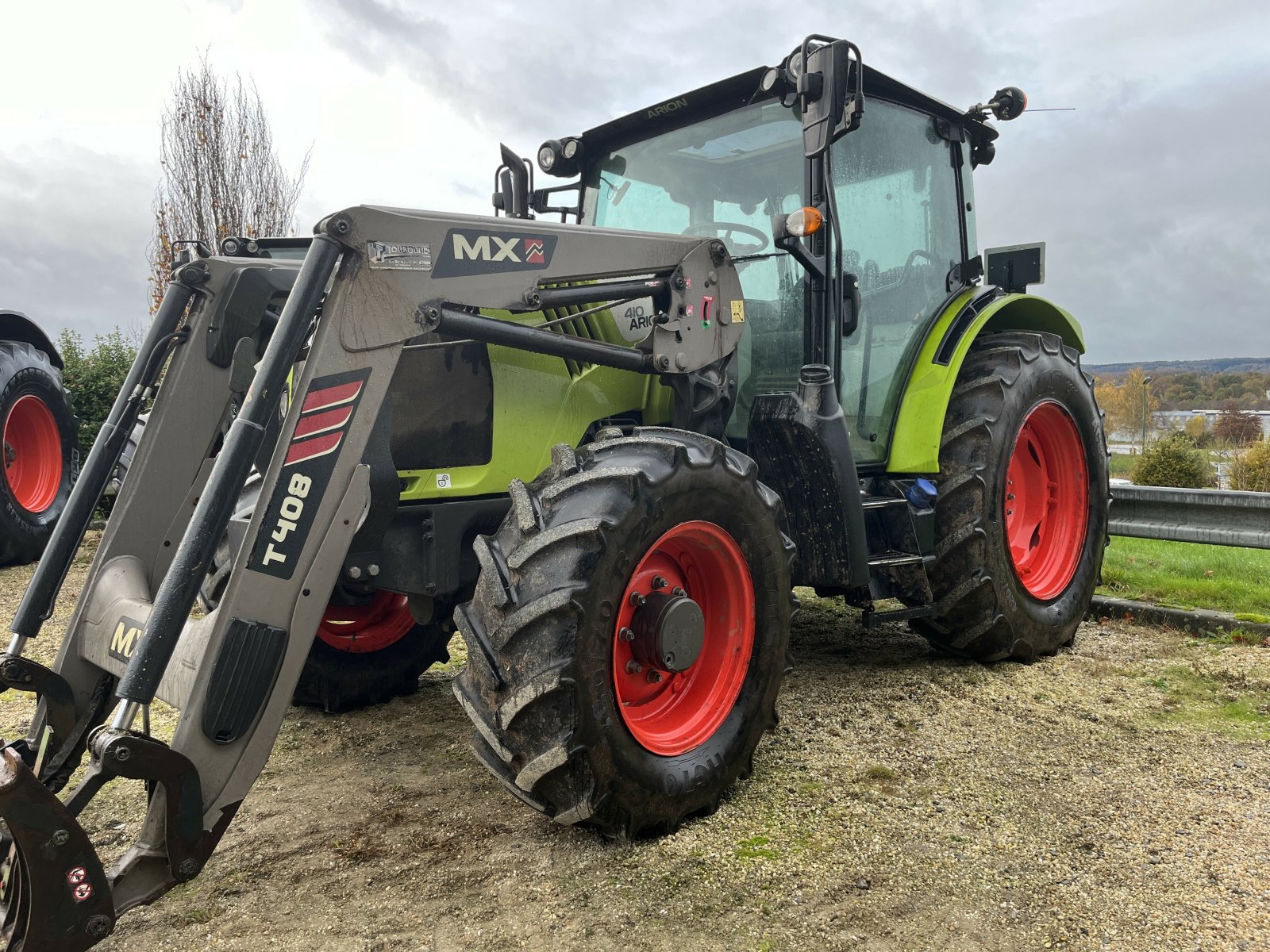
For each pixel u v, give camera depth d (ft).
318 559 6.74
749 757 8.45
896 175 11.91
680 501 7.66
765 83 9.77
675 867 7.15
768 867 7.13
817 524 10.13
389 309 7.11
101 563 7.95
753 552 8.39
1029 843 7.47
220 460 6.13
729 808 8.19
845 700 10.97
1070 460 13.14
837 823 7.86
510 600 7.07
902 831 7.68
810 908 6.57
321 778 9.00
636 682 8.00
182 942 6.24
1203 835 7.55
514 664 6.97
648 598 7.79
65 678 7.45
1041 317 13.88
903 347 11.87
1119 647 13.04
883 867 7.11
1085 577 13.02
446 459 8.82
